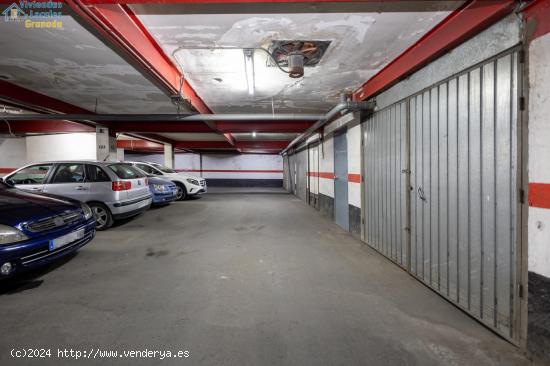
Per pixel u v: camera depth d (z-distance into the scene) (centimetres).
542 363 167
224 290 271
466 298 228
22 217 271
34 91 437
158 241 448
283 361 172
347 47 281
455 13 219
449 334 200
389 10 213
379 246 389
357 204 470
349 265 342
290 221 629
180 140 1359
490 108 203
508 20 186
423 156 284
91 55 292
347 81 397
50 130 781
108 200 506
